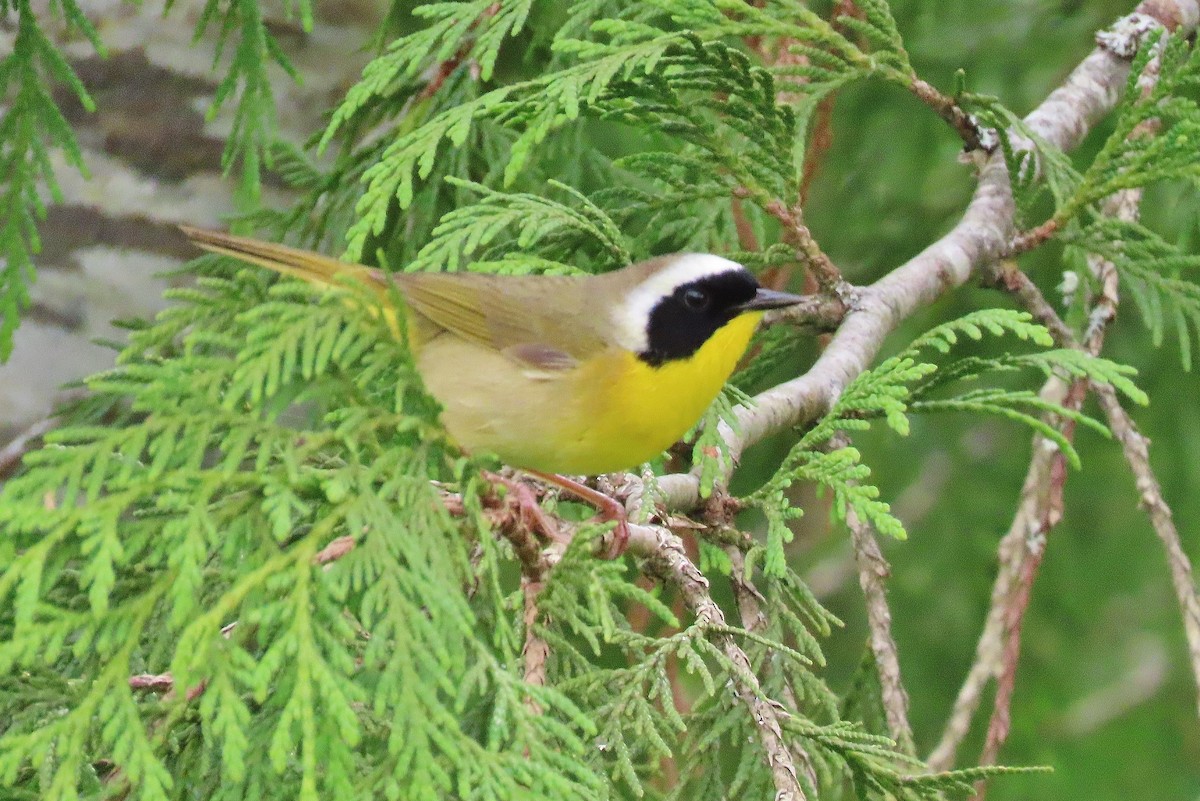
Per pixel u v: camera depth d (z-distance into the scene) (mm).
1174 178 9172
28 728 5883
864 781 7105
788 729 6953
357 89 8930
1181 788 14578
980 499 14070
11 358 12492
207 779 5984
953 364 8789
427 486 5676
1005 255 10273
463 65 11000
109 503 4988
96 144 12688
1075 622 14594
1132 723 15047
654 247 12156
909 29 13961
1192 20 12047
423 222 10992
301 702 4863
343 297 5625
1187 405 13805
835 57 9727
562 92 8219
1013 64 14125
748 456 13375
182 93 12797
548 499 8555
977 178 11156
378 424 5676
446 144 10938
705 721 7594
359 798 5121
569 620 6266
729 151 8945
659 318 8094
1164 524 9516
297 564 5148
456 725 5102
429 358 8188
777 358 10398
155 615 6523
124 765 5082
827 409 9172
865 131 14047
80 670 6844
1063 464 9969
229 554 5195
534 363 7961
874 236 13883
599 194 9359
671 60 8531
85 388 12344
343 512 5344
